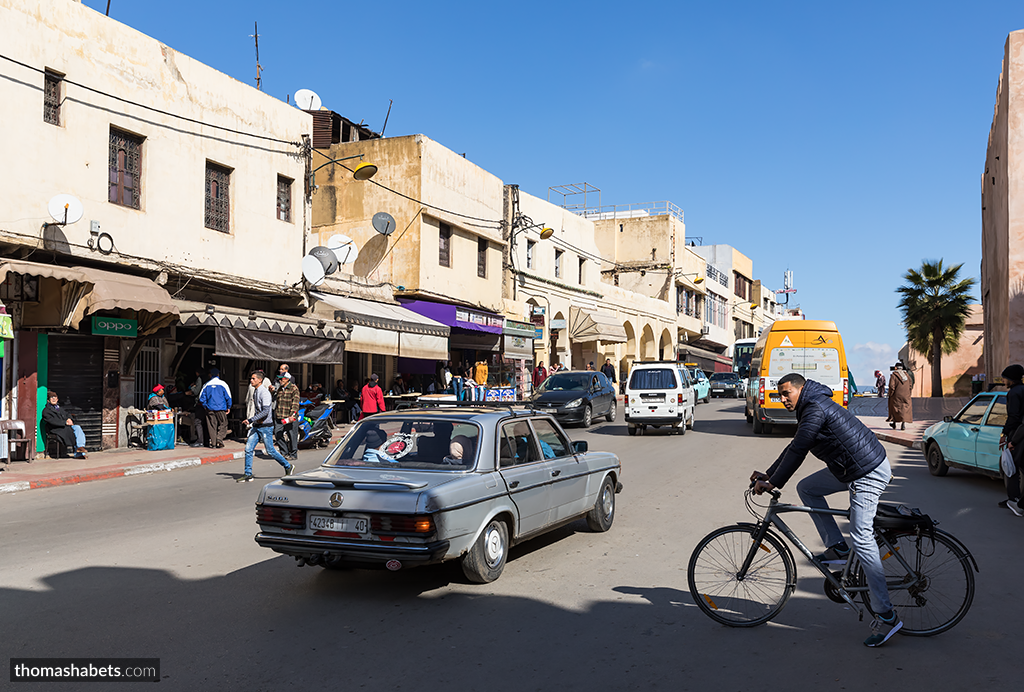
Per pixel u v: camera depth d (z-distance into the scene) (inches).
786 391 208.1
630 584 254.4
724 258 2655.0
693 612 224.7
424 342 922.7
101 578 263.9
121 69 614.9
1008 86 724.7
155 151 644.7
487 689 169.6
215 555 297.9
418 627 211.6
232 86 727.7
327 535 233.8
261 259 761.6
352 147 1061.1
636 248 1985.7
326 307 810.8
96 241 583.8
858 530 200.2
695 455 644.1
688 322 2117.4
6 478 480.1
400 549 223.9
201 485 491.2
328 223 1071.0
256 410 513.3
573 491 309.3
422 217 1018.7
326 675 177.6
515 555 295.6
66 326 553.6
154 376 700.0
